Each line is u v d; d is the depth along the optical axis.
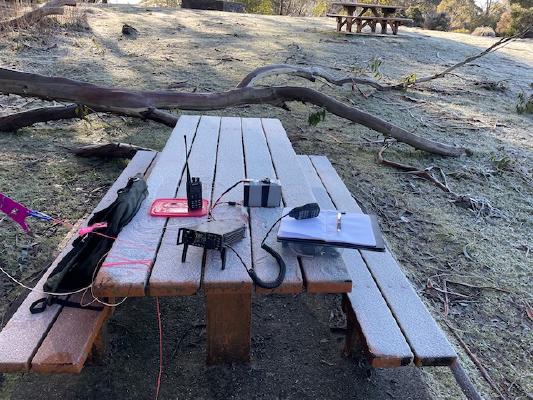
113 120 3.93
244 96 3.31
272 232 1.49
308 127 4.10
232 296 1.51
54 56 5.79
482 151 3.85
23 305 1.40
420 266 2.29
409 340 1.39
